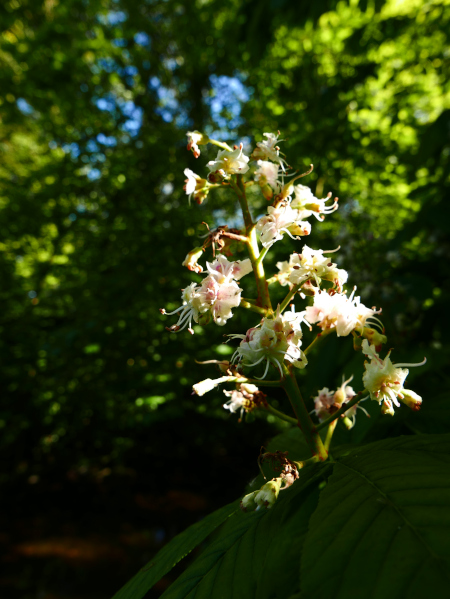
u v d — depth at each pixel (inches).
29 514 364.5
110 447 427.5
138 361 295.1
